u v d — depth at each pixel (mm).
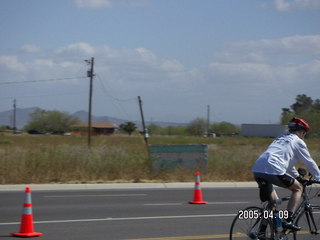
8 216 11859
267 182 7613
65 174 20344
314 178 7852
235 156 24625
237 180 21750
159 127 135750
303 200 8086
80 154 21609
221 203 14523
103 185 19094
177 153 22422
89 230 10125
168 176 21328
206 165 22625
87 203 14234
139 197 15828
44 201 14633
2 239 9188
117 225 10719
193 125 126562
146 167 21797
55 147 23016
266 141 69875
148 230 10188
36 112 129500
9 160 20266
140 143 58250
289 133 7910
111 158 21734
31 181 19484
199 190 14469
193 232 10039
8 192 17047
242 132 92000
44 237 9398
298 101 95000
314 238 8156
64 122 127875
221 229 10391
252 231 7879
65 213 12336
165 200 15102
